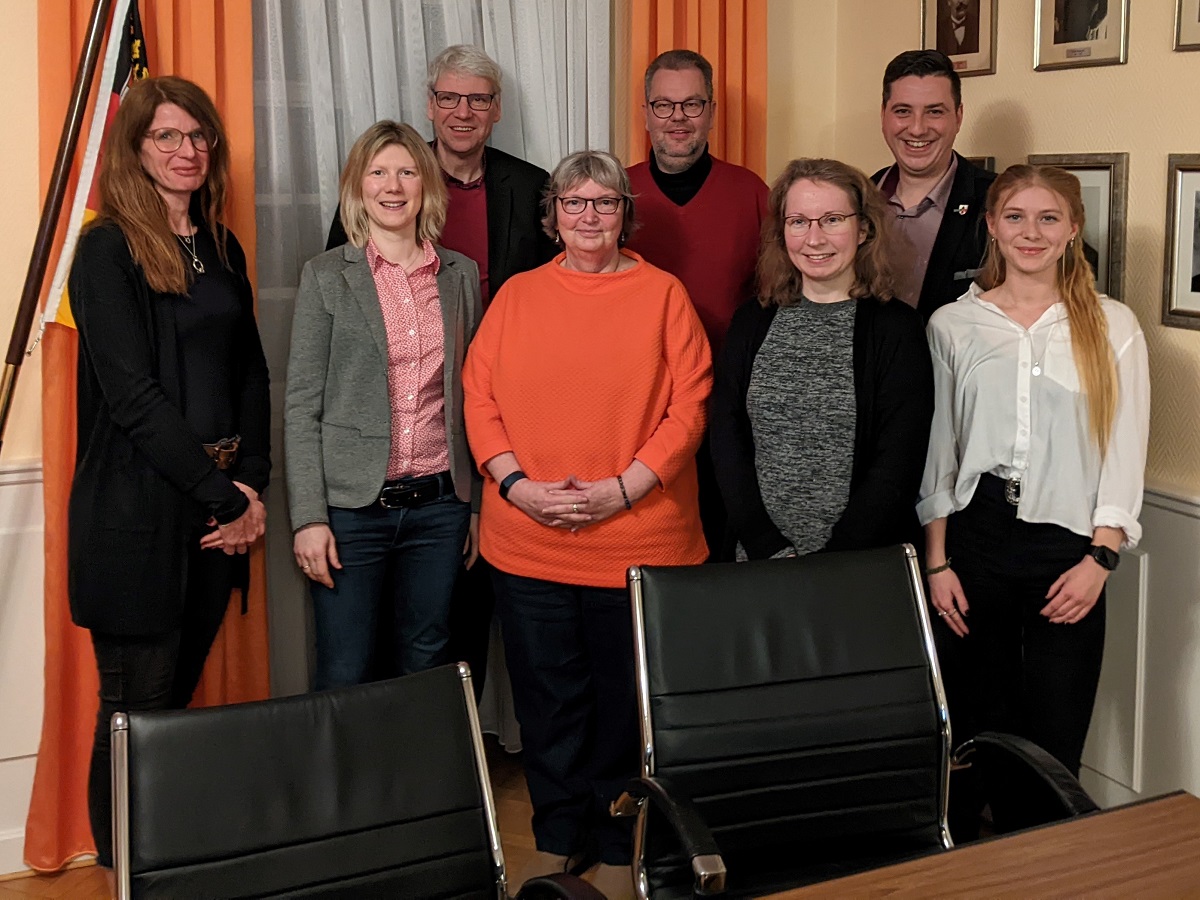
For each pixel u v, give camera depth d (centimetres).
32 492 279
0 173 272
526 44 314
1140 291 273
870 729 197
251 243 287
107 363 233
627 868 278
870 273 248
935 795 201
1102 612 245
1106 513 238
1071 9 283
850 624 199
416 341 268
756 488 249
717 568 198
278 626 310
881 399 242
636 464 258
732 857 196
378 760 164
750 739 193
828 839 199
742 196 303
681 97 292
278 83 290
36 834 283
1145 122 268
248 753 157
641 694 191
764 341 251
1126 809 160
